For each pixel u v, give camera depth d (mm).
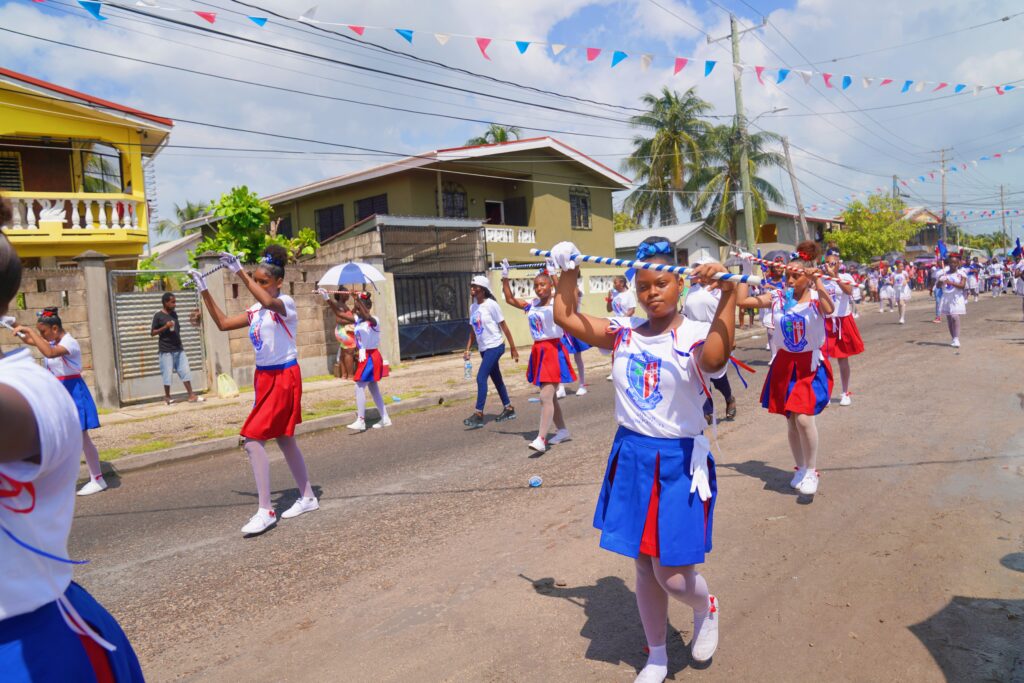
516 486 6012
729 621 3480
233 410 11094
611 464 2926
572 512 5227
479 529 5023
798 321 5031
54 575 1484
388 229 16562
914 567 3963
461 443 7984
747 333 19500
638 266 2766
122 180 16125
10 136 15211
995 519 4602
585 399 10586
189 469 7789
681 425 2738
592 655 3244
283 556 4766
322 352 14586
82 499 6711
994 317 19766
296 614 3879
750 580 3918
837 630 3342
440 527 5129
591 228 25172
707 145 36125
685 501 2707
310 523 5426
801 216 25656
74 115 14977
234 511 5945
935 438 6711
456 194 21969
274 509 5836
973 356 11977
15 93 14359
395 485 6355
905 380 10023
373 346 9203
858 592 3709
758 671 3037
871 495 5203
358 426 9234
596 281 20844
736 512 5000
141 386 11992
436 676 3139
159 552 5035
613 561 4309
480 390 8875
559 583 4035
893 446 6516
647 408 2758
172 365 11789
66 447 1494
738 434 7410
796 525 4695
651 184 37281
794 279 5109
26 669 1389
